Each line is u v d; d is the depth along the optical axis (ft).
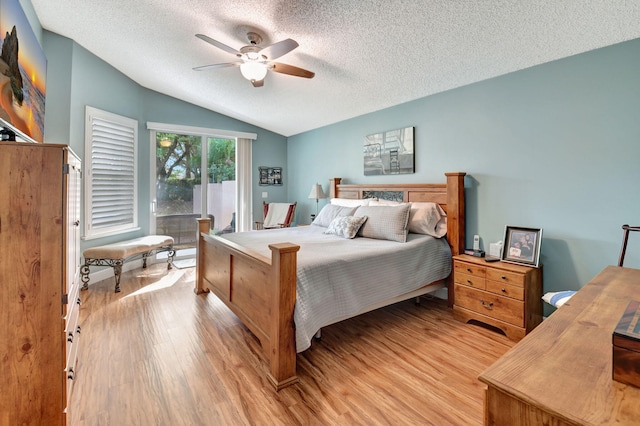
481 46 7.98
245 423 4.99
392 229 9.68
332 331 8.41
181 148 16.66
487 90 9.62
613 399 1.90
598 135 7.50
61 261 4.55
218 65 8.63
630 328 2.16
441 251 9.87
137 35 10.34
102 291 11.34
